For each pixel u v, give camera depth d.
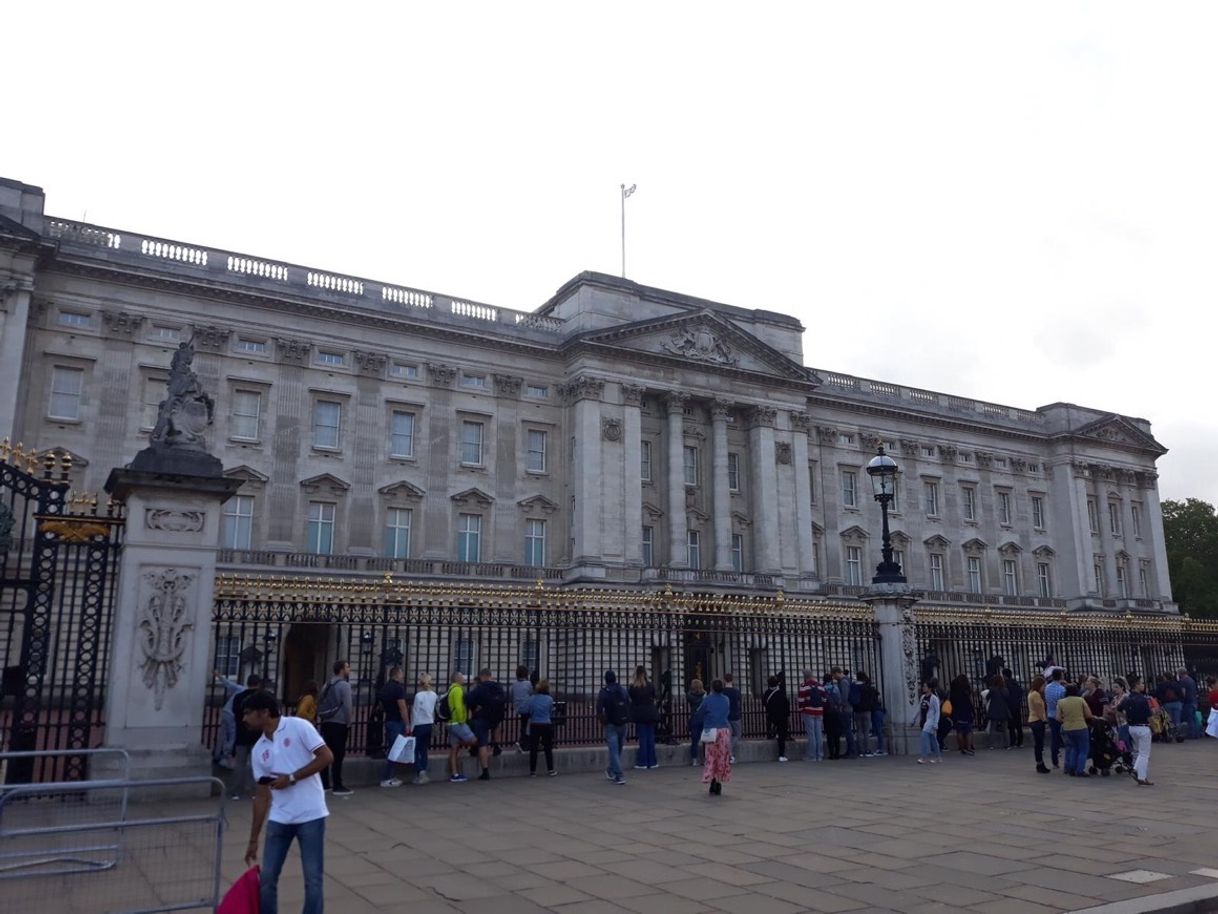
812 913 9.70
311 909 8.15
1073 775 21.62
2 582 15.52
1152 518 98.19
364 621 19.80
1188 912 10.12
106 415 52.16
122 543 16.55
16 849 11.34
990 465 90.56
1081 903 10.13
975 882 11.09
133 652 15.76
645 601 23.70
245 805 15.50
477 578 59.75
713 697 18.58
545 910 9.71
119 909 9.08
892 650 27.09
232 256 57.59
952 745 28.89
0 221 48.53
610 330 66.50
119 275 53.41
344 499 58.66
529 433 66.25
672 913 9.65
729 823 15.03
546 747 21.08
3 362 48.22
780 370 74.88
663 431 70.56
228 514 55.28
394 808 16.25
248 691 16.88
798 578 72.38
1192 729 33.22
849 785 19.80
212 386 55.66
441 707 21.12
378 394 60.97
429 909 9.70
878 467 28.34
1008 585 89.06
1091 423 94.81
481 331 64.75
